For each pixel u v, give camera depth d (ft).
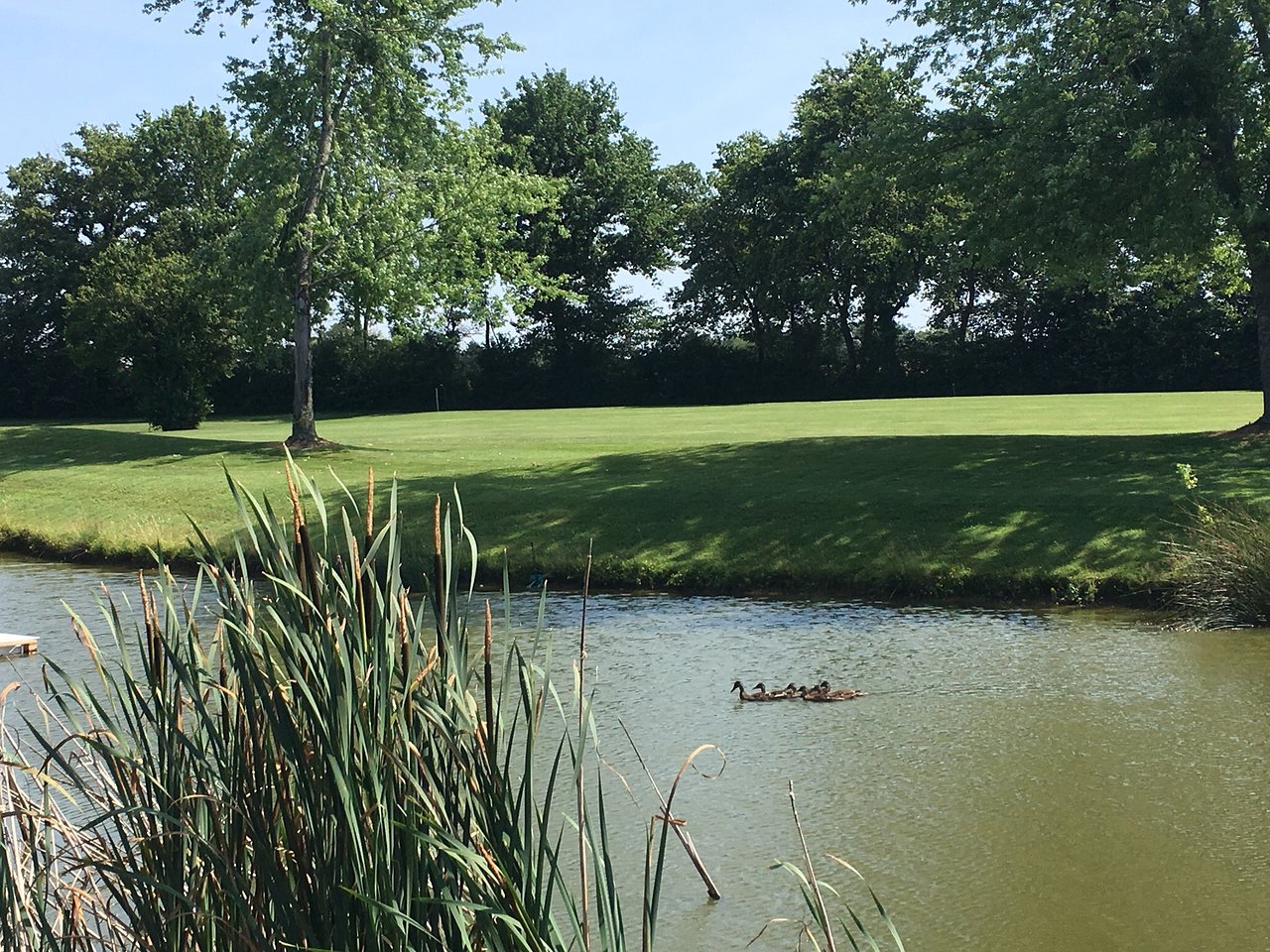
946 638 44.34
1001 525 56.24
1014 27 79.10
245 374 223.92
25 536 72.95
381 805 11.84
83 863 13.35
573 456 88.48
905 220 203.72
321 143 106.32
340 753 11.81
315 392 230.48
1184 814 27.07
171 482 85.51
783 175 220.02
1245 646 41.86
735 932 21.89
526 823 12.42
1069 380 216.95
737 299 240.12
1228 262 90.74
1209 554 47.75
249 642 12.39
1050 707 35.47
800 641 44.52
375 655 12.14
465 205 111.55
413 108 108.37
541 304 238.89
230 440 114.42
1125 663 40.04
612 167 239.09
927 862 24.80
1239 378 207.31
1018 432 99.66
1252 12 72.84
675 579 55.62
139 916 13.32
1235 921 21.84
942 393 224.74
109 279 147.13
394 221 108.27
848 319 239.09
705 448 86.63
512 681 33.30
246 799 12.71
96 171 228.02
